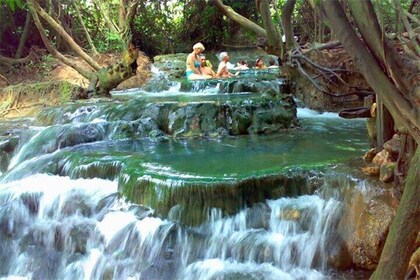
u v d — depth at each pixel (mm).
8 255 5312
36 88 9781
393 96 2064
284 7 7762
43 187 5727
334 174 4312
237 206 4414
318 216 4152
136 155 5930
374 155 4527
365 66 2074
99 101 8906
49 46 10055
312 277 3801
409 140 3604
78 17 14109
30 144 7012
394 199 3672
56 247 5145
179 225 4516
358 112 4574
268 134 7020
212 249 4273
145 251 4508
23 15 13312
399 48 2814
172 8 18062
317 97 8688
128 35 12453
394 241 1975
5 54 13320
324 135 6727
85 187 5523
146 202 4820
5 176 6250
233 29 18156
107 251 4746
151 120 7406
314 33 9836
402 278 1962
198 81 10070
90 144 6895
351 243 3783
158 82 11359
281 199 4473
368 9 2096
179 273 4227
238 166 5059
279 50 8086
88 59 10336
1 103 9547
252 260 4109
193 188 4484
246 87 9422
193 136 7102
